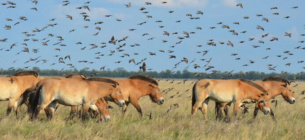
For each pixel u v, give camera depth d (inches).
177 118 1565.0
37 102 1393.9
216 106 1692.9
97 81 1430.9
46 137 1120.8
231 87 1616.6
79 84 1411.2
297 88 4810.5
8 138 1054.4
